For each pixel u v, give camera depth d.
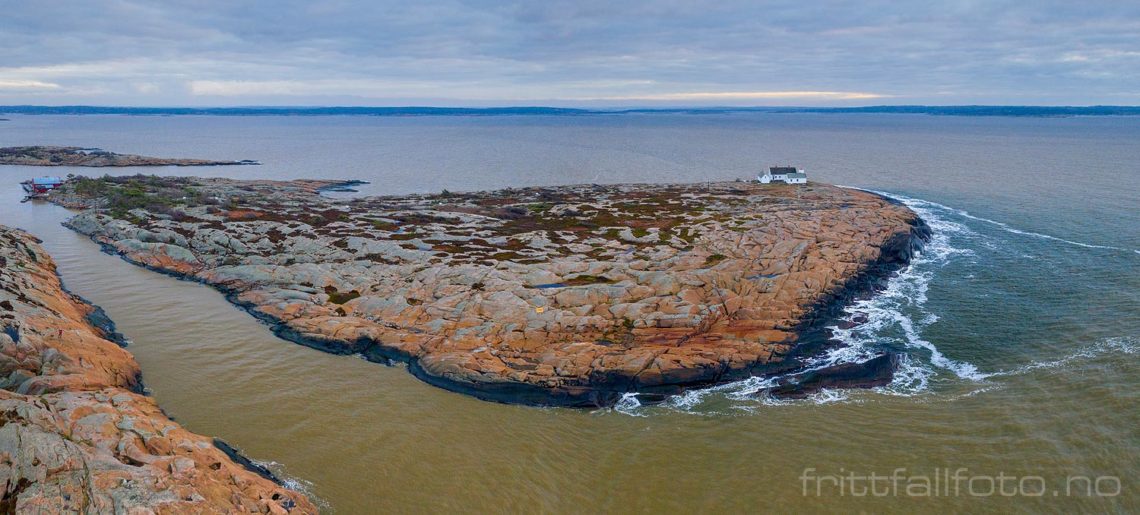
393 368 40.72
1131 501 27.91
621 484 30.06
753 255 57.03
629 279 50.31
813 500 28.72
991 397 36.66
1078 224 77.44
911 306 50.47
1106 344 42.16
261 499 25.62
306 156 185.38
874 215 74.88
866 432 33.78
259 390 37.41
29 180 124.00
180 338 44.31
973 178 122.94
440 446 32.47
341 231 66.25
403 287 49.88
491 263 54.53
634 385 38.19
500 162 165.25
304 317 46.44
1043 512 27.56
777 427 34.50
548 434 33.94
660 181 128.50
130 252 63.66
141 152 196.75
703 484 30.02
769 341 42.56
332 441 32.47
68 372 32.97
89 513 21.53
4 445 23.17
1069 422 33.69
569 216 76.94
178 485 23.78
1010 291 53.56
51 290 46.38
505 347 41.31
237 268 55.78
